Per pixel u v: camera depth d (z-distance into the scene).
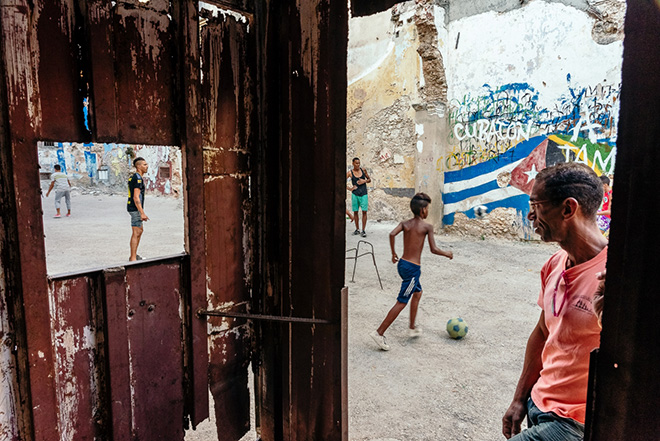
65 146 17.62
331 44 1.46
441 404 2.56
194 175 1.48
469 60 7.65
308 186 1.60
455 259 6.35
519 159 7.15
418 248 3.39
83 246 6.57
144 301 1.41
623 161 0.73
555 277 1.34
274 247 1.78
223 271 1.66
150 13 1.33
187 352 1.57
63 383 1.24
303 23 1.54
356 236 8.44
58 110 1.16
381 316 4.10
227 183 1.63
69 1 1.16
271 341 1.84
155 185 15.90
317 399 1.68
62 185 10.30
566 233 1.23
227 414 1.76
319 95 1.52
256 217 1.78
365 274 5.73
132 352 1.39
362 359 3.18
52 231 8.05
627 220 0.73
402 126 9.18
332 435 1.64
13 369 1.13
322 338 1.63
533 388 1.39
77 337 1.26
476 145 7.73
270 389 1.88
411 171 9.16
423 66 8.08
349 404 2.56
